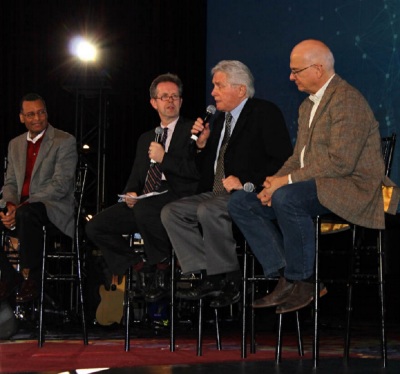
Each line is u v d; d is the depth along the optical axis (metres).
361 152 3.86
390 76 6.92
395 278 7.21
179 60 9.07
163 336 6.29
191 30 9.05
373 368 3.71
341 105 3.83
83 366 3.97
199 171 4.59
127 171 9.13
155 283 4.70
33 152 5.70
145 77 9.12
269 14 7.94
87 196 8.30
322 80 3.94
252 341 4.66
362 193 3.79
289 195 3.75
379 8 7.00
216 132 4.58
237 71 4.43
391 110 6.91
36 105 5.63
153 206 4.61
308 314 6.84
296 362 3.97
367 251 4.05
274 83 7.89
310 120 4.04
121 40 9.08
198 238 4.41
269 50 7.95
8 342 5.49
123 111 9.09
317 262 3.83
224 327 7.11
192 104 9.03
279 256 3.99
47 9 9.01
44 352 4.69
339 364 3.89
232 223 4.28
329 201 3.73
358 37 7.16
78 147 7.97
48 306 7.23
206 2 9.03
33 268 5.20
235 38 8.30
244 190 3.97
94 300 7.25
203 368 3.64
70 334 6.25
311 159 3.91
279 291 4.04
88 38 9.01
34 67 8.99
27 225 5.11
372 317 7.62
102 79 7.92
